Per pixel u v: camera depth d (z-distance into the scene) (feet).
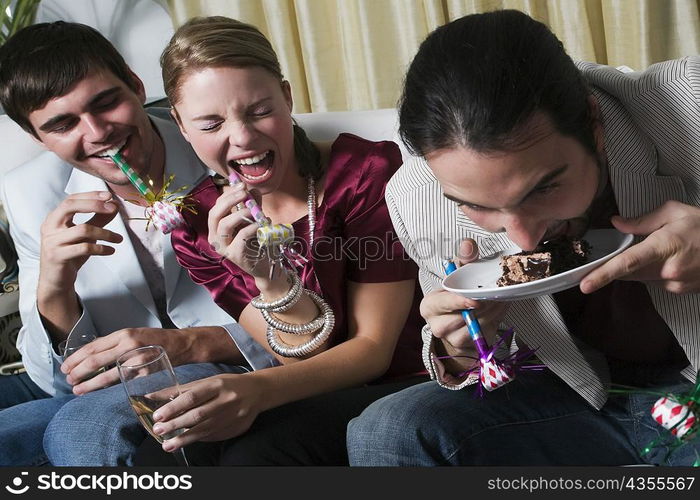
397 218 4.87
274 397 4.81
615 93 4.27
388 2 8.95
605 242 4.17
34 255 6.65
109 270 6.39
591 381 4.33
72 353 5.75
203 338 5.82
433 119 3.56
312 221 5.55
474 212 3.73
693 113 4.09
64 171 6.70
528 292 3.76
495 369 4.18
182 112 5.33
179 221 5.53
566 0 8.37
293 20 9.50
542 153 3.48
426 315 4.33
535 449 4.28
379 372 5.29
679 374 4.36
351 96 9.42
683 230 3.69
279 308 5.24
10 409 6.09
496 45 3.54
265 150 5.29
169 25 9.95
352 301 5.52
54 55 5.89
